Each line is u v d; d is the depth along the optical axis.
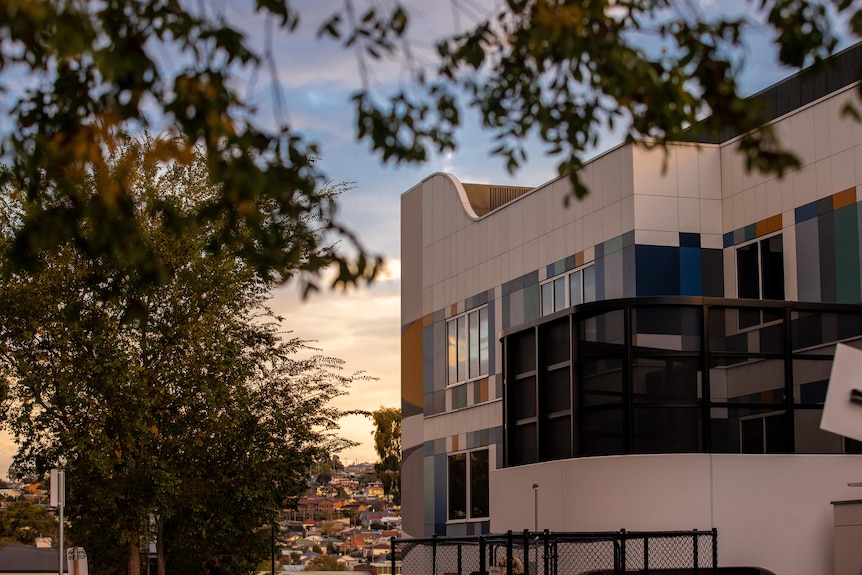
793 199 21.91
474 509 28.53
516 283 27.41
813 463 17.30
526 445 20.28
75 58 7.40
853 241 20.55
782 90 23.84
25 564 42.16
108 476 22.39
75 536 26.28
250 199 8.05
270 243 9.16
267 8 7.52
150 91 7.52
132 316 9.15
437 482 30.33
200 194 22.16
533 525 19.09
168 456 23.48
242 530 24.70
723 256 23.52
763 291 22.48
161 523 24.03
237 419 23.20
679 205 23.48
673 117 8.26
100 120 8.27
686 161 23.59
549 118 9.20
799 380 17.69
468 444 29.02
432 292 31.41
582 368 18.38
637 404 17.48
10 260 8.60
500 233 28.23
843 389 6.71
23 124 8.59
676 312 17.58
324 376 25.11
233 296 23.05
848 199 20.69
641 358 17.56
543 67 8.91
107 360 21.70
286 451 24.25
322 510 132.00
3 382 22.23
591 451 18.02
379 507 137.50
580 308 18.41
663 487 17.09
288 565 71.00
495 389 27.95
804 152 21.72
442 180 31.28
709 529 16.94
